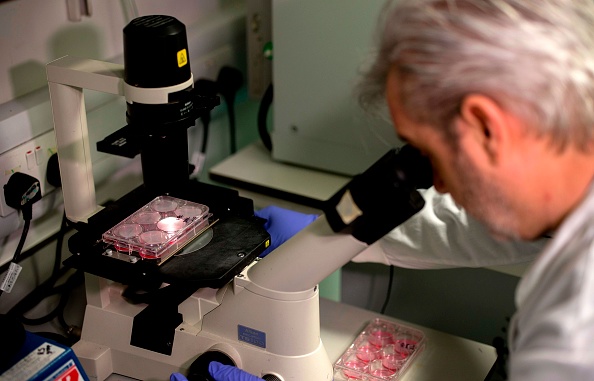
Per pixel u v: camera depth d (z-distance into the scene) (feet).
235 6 6.71
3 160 4.60
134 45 3.61
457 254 4.62
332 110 5.65
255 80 6.50
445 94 2.61
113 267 3.82
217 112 6.66
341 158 5.83
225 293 4.02
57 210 5.26
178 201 4.37
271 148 6.36
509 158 2.64
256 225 4.25
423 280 6.50
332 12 5.30
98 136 5.38
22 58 4.79
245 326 4.00
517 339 2.93
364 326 4.81
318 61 5.53
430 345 4.62
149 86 3.66
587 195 2.81
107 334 4.34
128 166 5.91
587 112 2.58
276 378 3.98
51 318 4.97
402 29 2.71
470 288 6.35
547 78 2.50
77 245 3.94
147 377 4.33
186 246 4.03
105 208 4.25
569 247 2.83
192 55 6.05
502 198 2.75
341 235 3.50
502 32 2.52
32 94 4.88
